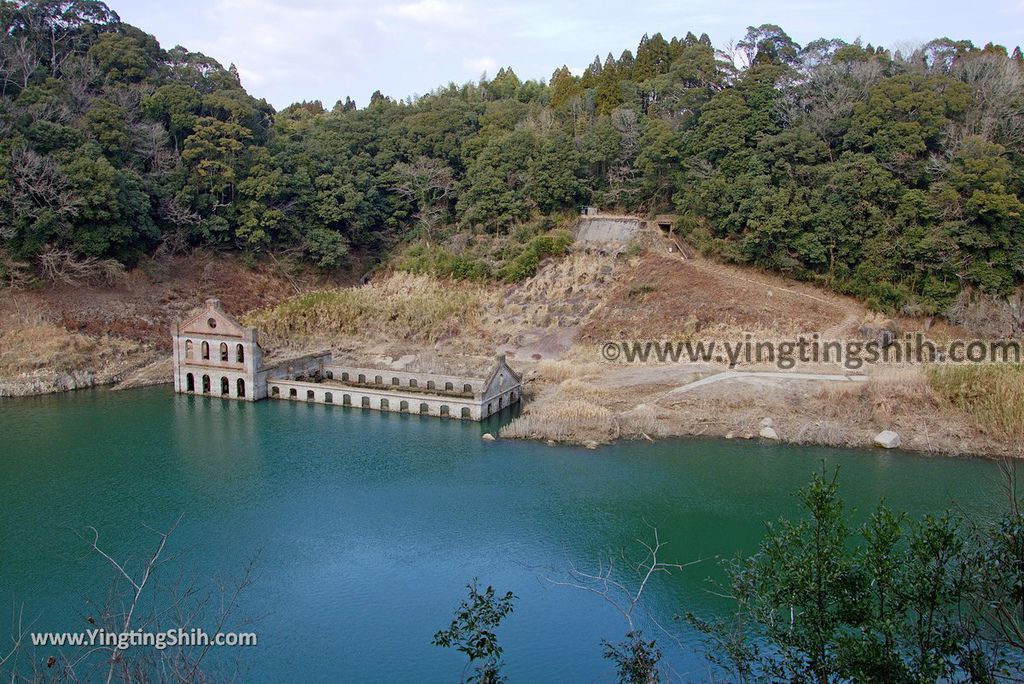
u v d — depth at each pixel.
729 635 23.98
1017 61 96.00
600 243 92.62
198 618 33.34
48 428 57.91
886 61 94.56
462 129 113.19
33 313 73.88
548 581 36.78
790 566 18.39
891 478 48.44
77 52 95.31
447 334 80.75
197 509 44.22
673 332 75.12
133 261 85.75
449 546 40.19
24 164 75.12
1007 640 18.75
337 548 39.94
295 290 97.62
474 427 58.91
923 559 18.20
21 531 41.06
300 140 116.25
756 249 82.88
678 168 96.81
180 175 90.62
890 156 79.19
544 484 48.00
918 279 75.06
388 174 108.56
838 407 58.22
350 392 64.00
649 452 53.38
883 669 16.75
